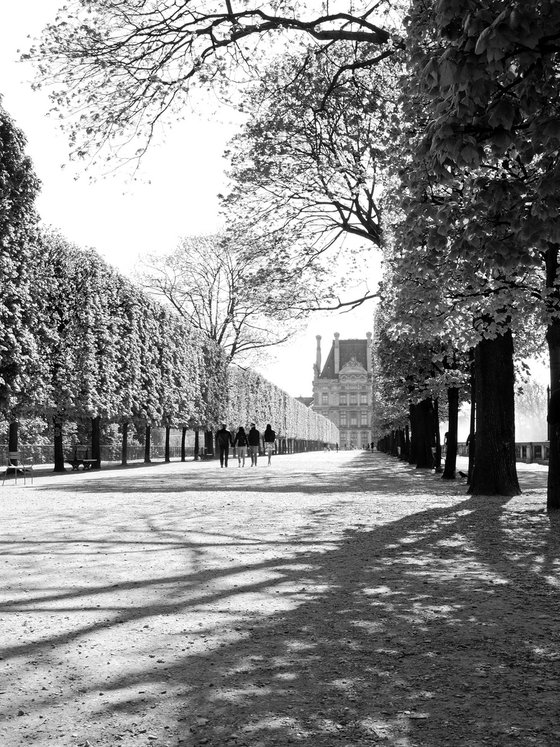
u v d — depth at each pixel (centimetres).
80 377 3378
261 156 2389
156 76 1442
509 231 663
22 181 2639
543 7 451
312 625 593
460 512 1390
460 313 1335
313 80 1947
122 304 4066
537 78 506
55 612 639
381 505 1575
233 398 6600
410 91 760
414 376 2517
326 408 19575
